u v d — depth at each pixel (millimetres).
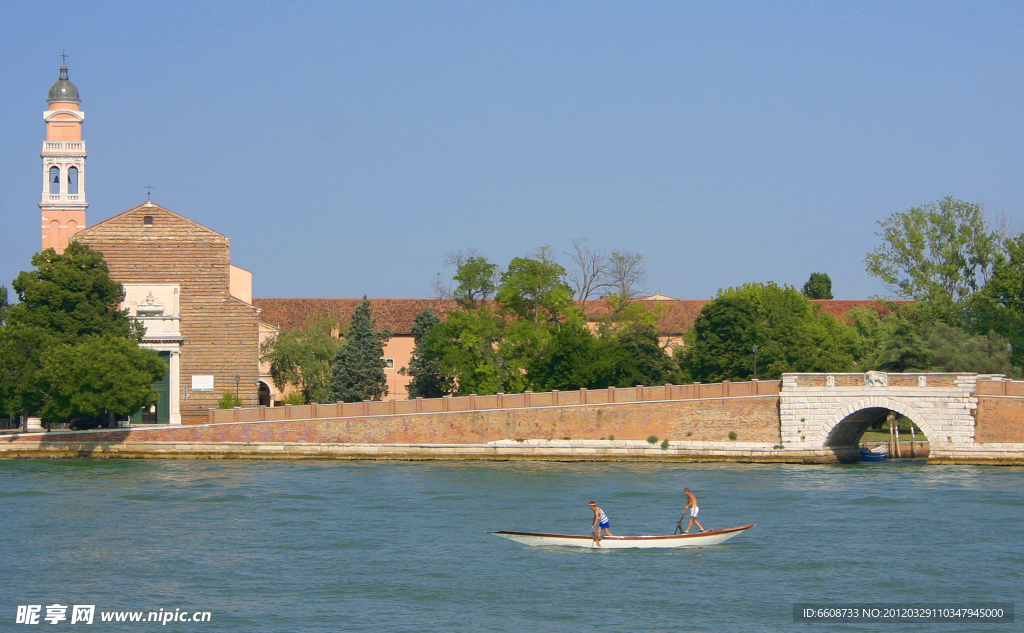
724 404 127875
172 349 157875
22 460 132000
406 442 132375
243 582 70312
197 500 99875
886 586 69125
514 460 130500
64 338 141625
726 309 151500
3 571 72938
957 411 123188
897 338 153250
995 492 102688
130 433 135250
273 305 195500
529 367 147875
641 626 61594
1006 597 67000
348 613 63750
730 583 69938
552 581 70500
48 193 171625
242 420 135250
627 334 157750
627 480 112000
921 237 166750
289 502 98750
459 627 61312
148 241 159625
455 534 84250
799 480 110938
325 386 169375
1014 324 155000
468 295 155125
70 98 173125
